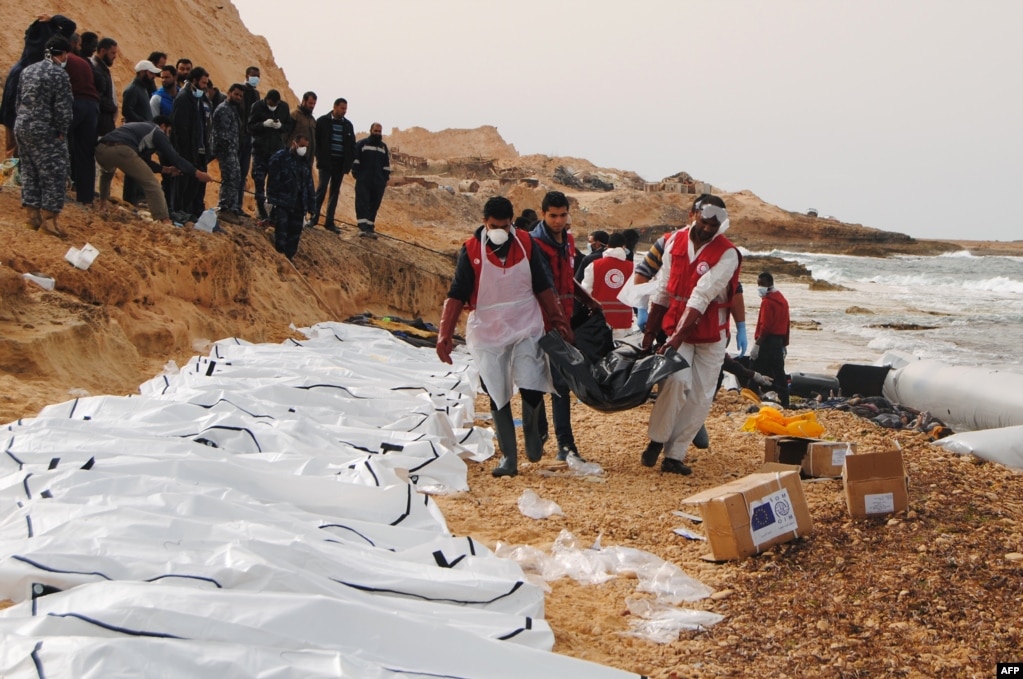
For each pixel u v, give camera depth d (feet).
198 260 39.70
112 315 33.35
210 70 102.83
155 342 34.47
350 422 27.04
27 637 11.76
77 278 32.83
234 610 12.60
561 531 20.66
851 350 77.71
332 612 12.87
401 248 67.77
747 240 451.94
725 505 19.19
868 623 16.49
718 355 24.90
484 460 26.50
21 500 17.10
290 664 11.78
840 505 21.99
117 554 14.25
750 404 35.86
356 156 65.67
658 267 25.98
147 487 17.79
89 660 11.11
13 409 24.70
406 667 12.54
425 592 15.11
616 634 16.07
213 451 21.07
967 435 28.94
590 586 18.07
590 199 410.31
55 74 33.55
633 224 385.29
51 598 12.93
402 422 26.53
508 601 15.44
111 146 39.01
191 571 13.91
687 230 24.71
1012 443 27.63
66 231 35.35
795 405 41.47
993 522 21.21
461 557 16.63
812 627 16.38
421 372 36.65
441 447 24.40
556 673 12.95
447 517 21.26
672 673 14.78
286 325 44.16
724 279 23.95
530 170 492.95
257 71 54.13
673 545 20.43
